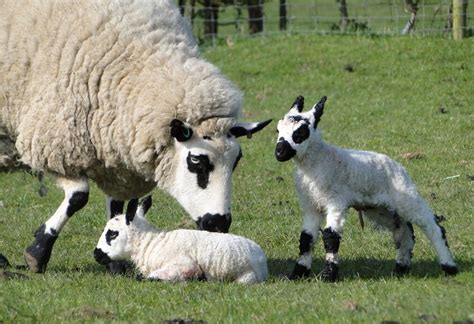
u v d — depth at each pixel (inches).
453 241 572.7
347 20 1334.9
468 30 1201.4
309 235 484.7
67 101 507.2
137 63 507.8
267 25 1601.9
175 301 418.3
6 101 524.1
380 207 492.1
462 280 464.8
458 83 1075.9
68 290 446.3
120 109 504.4
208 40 1414.9
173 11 537.3
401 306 381.7
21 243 628.1
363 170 478.0
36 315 395.2
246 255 469.4
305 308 393.7
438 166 796.6
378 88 1090.1
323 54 1217.4
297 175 482.9
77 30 511.5
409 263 498.3
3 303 410.0
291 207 711.7
